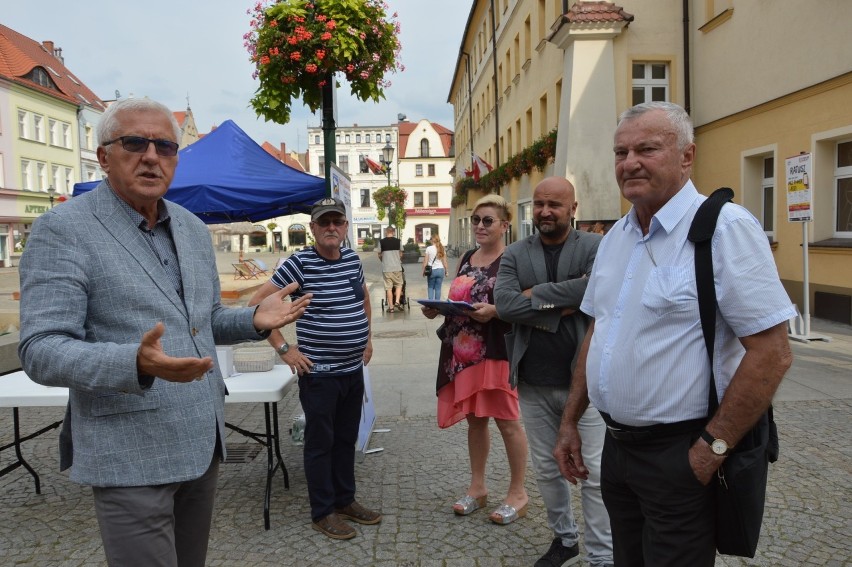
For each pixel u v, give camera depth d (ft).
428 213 222.89
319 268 11.25
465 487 13.25
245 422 18.30
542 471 9.90
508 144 76.43
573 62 42.22
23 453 15.79
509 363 10.12
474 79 112.27
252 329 6.70
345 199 17.02
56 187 153.48
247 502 12.71
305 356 11.10
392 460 14.97
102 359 5.17
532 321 9.48
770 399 5.52
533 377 9.72
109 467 5.83
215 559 10.41
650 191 6.08
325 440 11.22
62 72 168.96
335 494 11.63
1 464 14.99
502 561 10.23
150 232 6.40
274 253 206.49
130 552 5.90
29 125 143.23
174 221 6.65
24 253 5.74
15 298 53.52
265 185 17.52
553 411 9.84
